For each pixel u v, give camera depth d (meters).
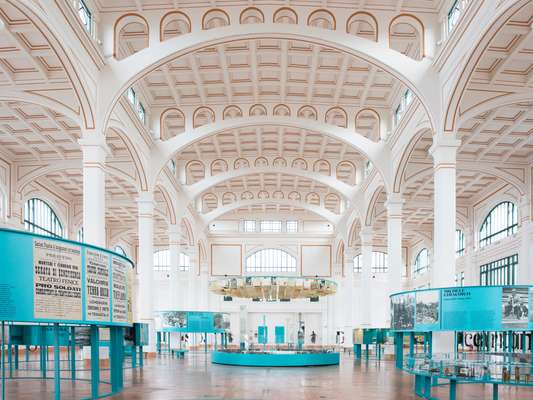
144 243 25.91
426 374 11.39
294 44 22.42
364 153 26.58
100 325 10.05
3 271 7.78
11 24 16.84
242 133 31.42
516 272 30.20
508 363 10.30
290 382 15.48
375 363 24.08
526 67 18.80
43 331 15.79
